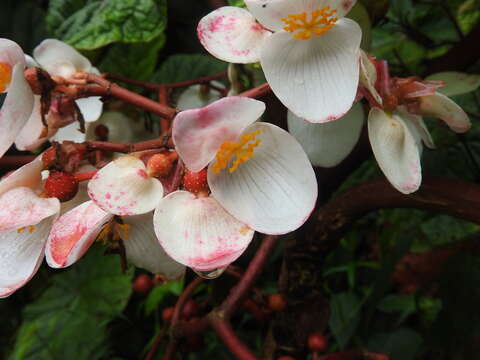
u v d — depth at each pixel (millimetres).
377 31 221
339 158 119
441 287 222
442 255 299
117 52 208
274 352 183
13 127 105
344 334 240
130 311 257
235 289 157
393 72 221
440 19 225
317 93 101
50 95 117
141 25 162
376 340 244
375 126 108
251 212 96
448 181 133
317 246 167
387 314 257
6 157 176
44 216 99
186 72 228
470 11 217
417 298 263
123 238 111
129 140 166
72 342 242
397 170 106
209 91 174
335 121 118
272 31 109
